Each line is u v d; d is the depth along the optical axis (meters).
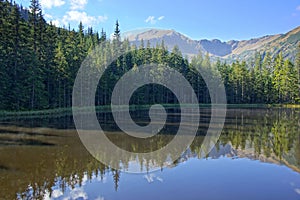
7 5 39.41
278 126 30.77
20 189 10.73
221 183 11.87
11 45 37.84
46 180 11.79
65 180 11.84
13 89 37.50
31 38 42.59
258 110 58.19
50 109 42.62
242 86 80.94
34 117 34.25
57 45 49.31
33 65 40.09
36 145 18.44
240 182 12.04
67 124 28.95
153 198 10.20
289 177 12.78
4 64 36.38
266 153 17.52
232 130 27.34
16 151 16.66
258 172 13.48
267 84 82.44
